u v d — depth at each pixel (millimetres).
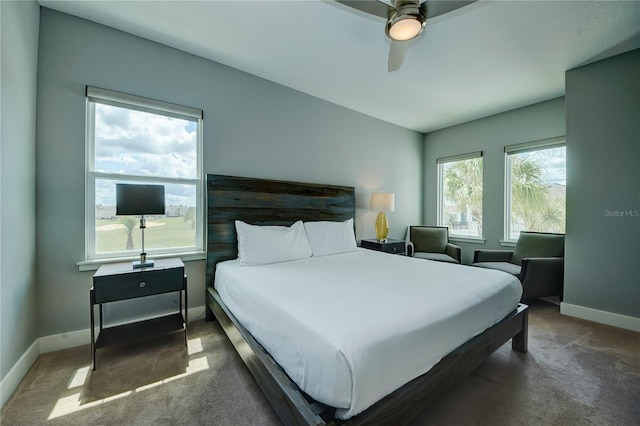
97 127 2107
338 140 3537
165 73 2314
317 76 2811
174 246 2441
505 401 1421
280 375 1134
